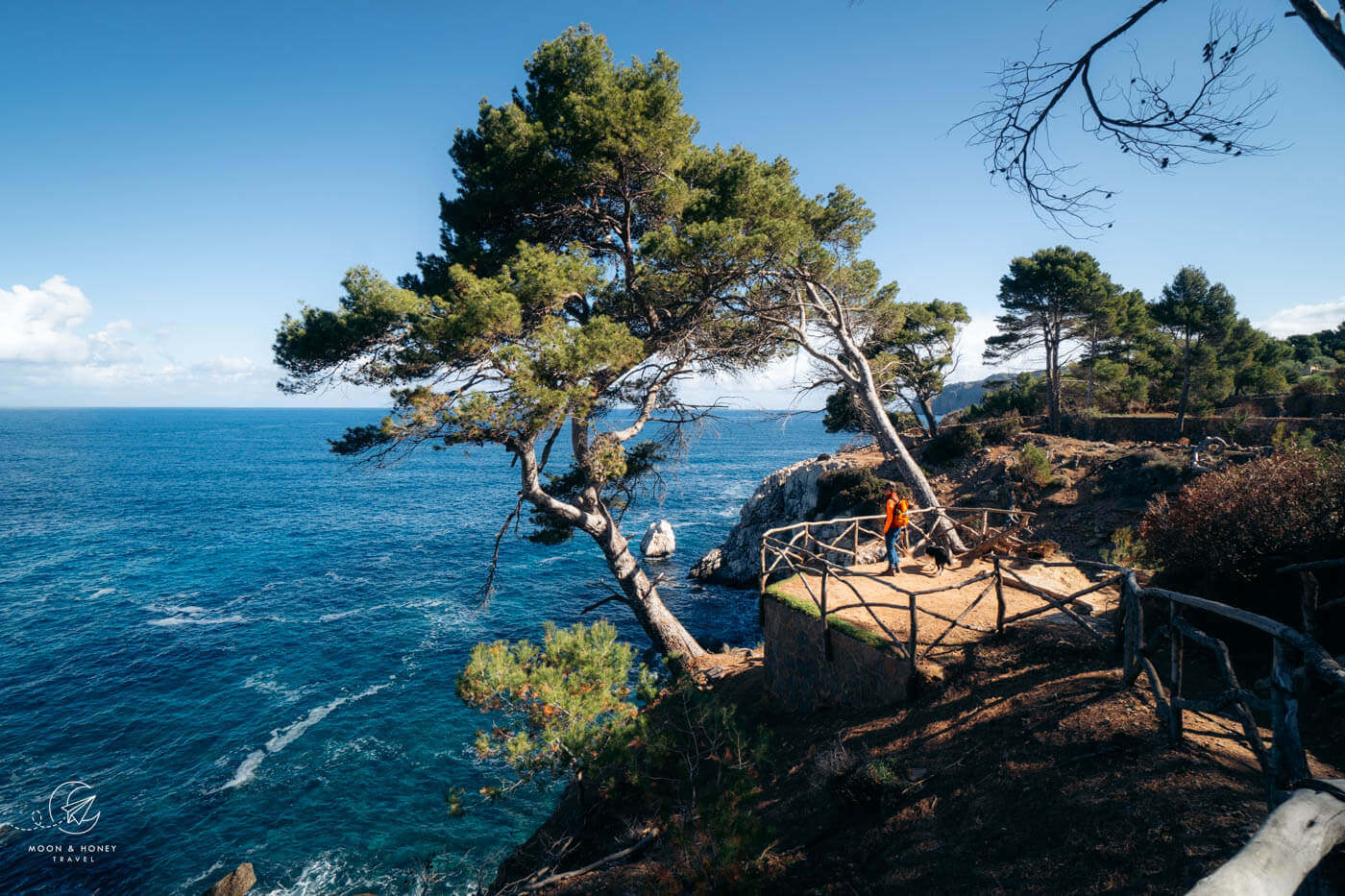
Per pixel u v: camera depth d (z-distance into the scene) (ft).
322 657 92.07
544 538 64.59
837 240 72.28
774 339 67.15
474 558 151.43
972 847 18.11
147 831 54.65
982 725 24.25
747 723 38.52
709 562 131.75
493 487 295.07
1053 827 17.20
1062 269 130.21
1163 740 18.71
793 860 21.84
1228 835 14.05
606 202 60.34
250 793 59.36
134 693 81.30
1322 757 17.65
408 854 50.62
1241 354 149.59
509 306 44.32
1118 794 17.13
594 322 48.44
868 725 29.37
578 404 49.29
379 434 48.70
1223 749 17.97
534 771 33.91
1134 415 138.10
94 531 189.88
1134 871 14.40
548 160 53.88
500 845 51.01
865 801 22.52
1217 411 134.62
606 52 56.54
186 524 199.11
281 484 306.96
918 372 145.59
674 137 55.06
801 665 38.37
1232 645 25.46
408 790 58.85
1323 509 24.43
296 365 50.11
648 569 138.51
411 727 70.69
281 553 159.12
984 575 31.35
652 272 52.60
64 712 76.59
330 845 51.96
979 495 104.47
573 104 51.80
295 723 72.49
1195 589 27.96
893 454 68.64
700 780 32.94
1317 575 23.81
